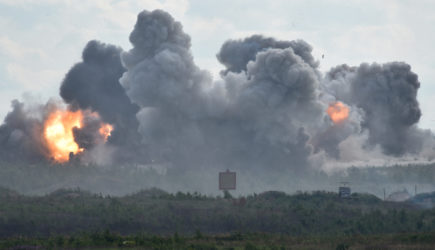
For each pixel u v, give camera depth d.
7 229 175.25
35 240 151.50
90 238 151.00
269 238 161.75
